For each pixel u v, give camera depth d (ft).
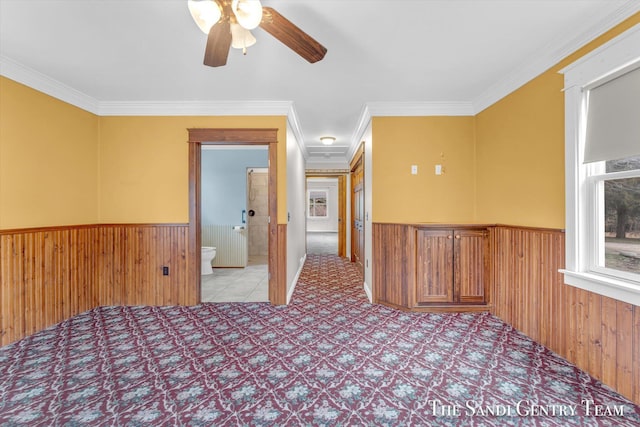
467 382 6.09
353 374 6.38
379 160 11.13
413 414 5.18
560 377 6.26
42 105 8.89
